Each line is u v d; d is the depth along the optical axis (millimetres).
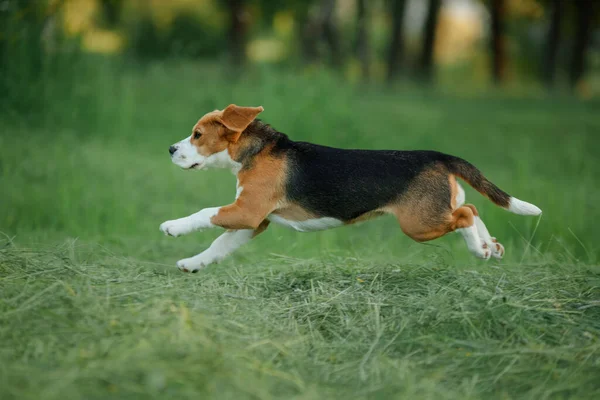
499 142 20625
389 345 5820
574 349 5664
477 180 7285
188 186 12688
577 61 41312
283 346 5672
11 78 15070
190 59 30938
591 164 17312
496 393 5215
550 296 6621
